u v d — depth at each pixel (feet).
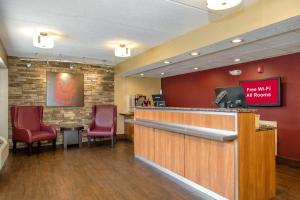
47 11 9.67
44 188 10.48
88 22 11.01
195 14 10.00
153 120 13.73
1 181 11.39
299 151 13.70
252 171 8.63
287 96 14.25
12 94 18.93
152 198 9.41
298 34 9.98
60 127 19.58
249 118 8.60
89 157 16.11
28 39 13.76
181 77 22.98
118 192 10.01
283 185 10.74
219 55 14.30
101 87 22.82
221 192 8.89
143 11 9.73
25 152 17.70
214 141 9.22
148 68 18.67
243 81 16.76
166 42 14.40
